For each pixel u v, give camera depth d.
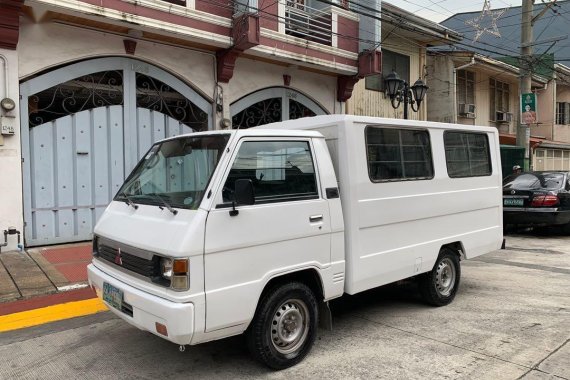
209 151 3.90
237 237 3.60
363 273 4.59
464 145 6.04
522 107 16.38
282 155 4.07
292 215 3.98
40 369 4.06
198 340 3.44
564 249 9.82
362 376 3.88
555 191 10.81
